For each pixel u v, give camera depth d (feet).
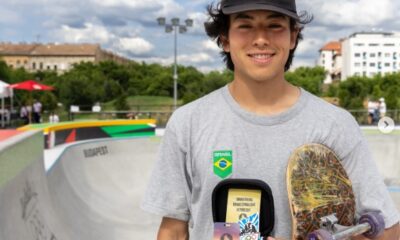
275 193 5.62
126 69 315.37
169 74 285.43
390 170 39.06
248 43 5.77
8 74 205.98
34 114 74.02
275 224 5.61
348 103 109.81
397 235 5.98
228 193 5.68
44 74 280.51
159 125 69.56
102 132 43.88
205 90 209.26
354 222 5.63
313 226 5.34
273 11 5.57
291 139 5.75
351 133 5.93
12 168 14.02
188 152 6.03
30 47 467.93
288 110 5.84
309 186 5.48
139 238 23.17
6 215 12.53
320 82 281.74
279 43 5.76
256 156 5.71
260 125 5.80
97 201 28.27
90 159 34.73
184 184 6.16
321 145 5.73
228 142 5.79
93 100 173.37
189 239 6.47
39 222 16.22
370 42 358.84
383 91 212.02
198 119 6.07
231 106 5.97
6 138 15.92
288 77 275.39
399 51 285.64
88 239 20.90
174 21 82.94
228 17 6.24
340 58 459.73
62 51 459.73
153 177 6.32
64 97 169.58
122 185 34.71
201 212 5.82
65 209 21.94
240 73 5.96
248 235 5.55
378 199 5.75
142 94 288.92
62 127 37.73
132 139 40.29
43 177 20.02
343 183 5.58
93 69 302.25
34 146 18.39
